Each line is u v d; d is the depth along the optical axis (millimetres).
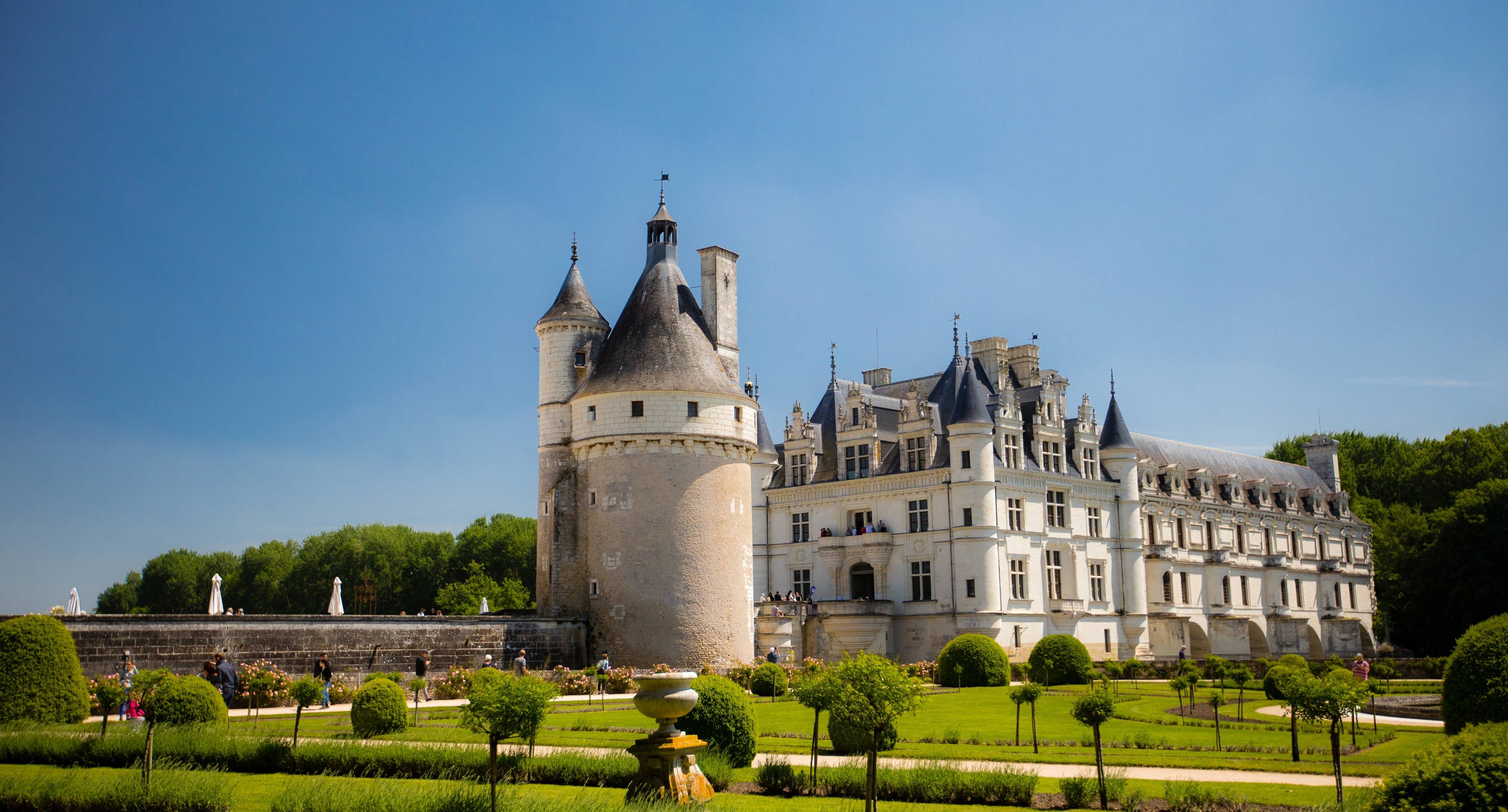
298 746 24812
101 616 38406
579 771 22688
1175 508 89562
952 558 70125
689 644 53469
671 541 54125
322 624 44500
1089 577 78312
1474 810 12586
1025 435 76312
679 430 54875
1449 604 89625
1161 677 66188
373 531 142875
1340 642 106062
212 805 19125
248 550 147250
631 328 57594
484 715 17938
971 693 51781
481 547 133625
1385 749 29250
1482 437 117688
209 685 30078
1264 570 99125
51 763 25516
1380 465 131625
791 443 80250
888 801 21078
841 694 18859
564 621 54000
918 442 73938
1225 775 24266
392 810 17672
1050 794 21531
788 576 78750
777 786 22266
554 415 59344
